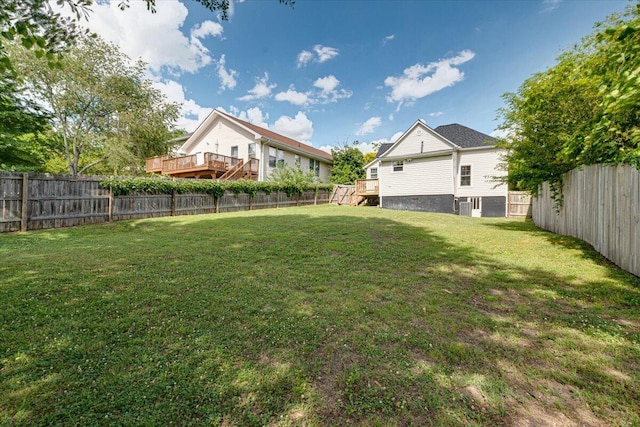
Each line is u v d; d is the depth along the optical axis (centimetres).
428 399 158
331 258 461
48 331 223
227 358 194
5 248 524
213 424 141
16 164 1195
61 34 246
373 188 1858
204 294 304
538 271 393
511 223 966
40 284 326
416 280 356
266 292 313
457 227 827
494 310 271
